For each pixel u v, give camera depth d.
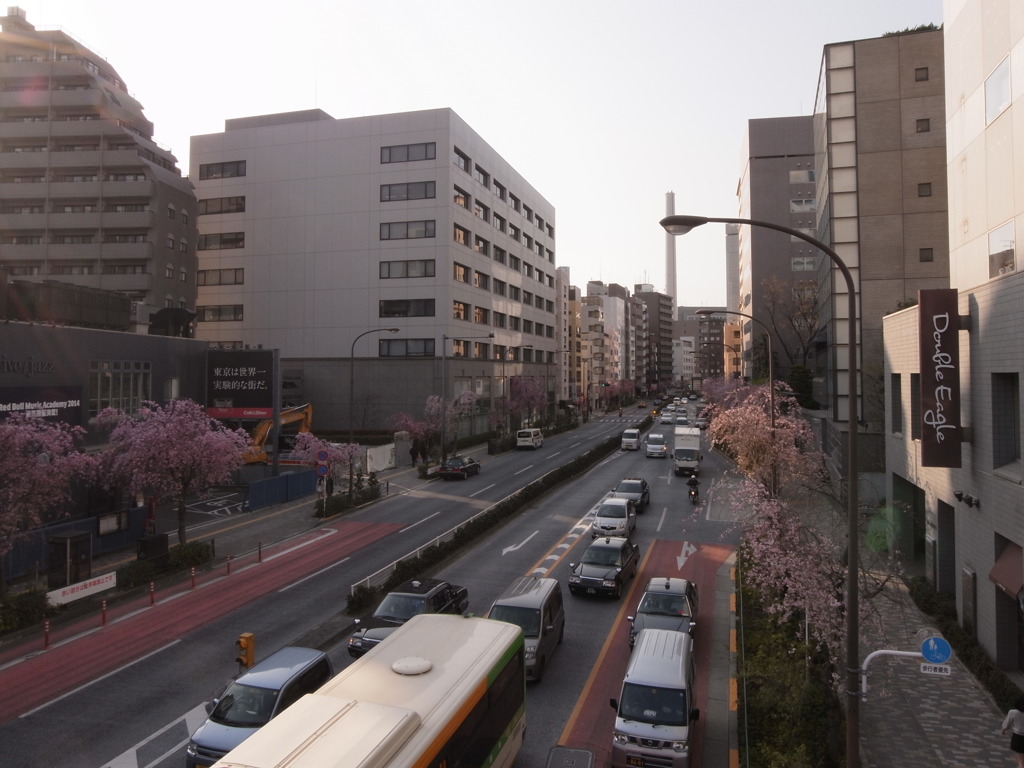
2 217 59.06
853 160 37.19
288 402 63.88
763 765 10.79
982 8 19.00
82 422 30.98
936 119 36.19
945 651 9.52
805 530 14.70
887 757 12.09
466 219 67.94
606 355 149.50
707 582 23.44
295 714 7.85
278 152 66.62
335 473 39.62
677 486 43.44
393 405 63.47
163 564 23.56
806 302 61.28
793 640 15.14
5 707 14.20
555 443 72.31
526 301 89.75
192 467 25.69
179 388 38.03
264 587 22.81
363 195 64.75
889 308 36.34
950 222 21.86
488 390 74.44
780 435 25.22
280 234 66.25
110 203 61.03
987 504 15.55
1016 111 16.98
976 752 12.29
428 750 7.79
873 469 31.84
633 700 12.16
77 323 32.47
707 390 78.44
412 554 26.42
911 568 23.75
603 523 28.31
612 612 20.31
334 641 17.75
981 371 15.83
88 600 20.39
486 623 11.71
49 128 59.41
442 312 62.78
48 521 26.75
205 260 68.00
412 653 10.19
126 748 12.51
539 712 14.02
